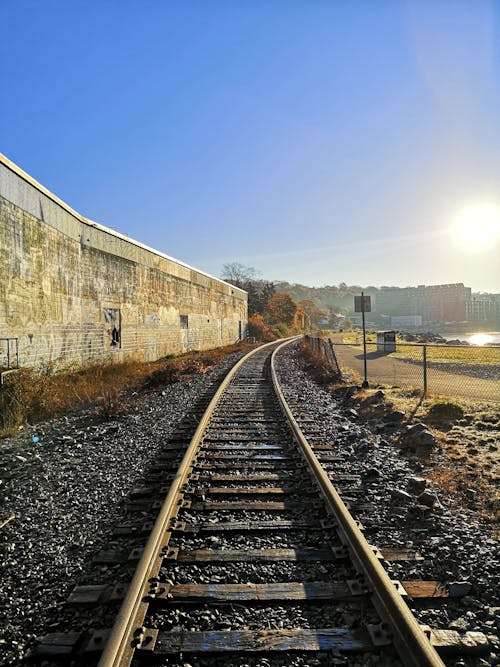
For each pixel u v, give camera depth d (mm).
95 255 18938
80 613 3385
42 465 7129
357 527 4457
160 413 10953
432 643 3004
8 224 12336
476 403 11469
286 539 4523
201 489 5727
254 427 9195
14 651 3025
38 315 14180
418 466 6883
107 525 4887
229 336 48312
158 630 3084
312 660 2912
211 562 4035
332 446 7992
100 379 16156
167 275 28516
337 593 3521
